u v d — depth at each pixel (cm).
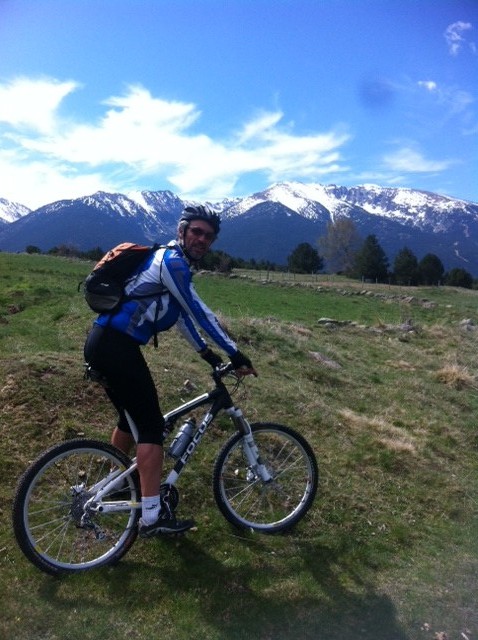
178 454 408
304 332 1136
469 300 4172
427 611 362
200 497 452
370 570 401
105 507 374
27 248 5631
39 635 311
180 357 755
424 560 422
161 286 365
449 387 933
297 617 345
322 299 3014
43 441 484
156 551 389
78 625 319
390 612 358
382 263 6925
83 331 935
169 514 386
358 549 422
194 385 642
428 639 338
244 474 477
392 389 855
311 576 384
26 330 931
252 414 617
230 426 555
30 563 362
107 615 328
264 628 333
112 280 365
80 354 682
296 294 3197
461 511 509
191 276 371
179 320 393
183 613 336
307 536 434
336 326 1338
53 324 1020
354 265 7175
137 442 376
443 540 455
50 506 407
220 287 3152
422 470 576
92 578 356
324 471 529
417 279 6938
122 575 363
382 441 611
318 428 623
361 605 362
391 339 1269
